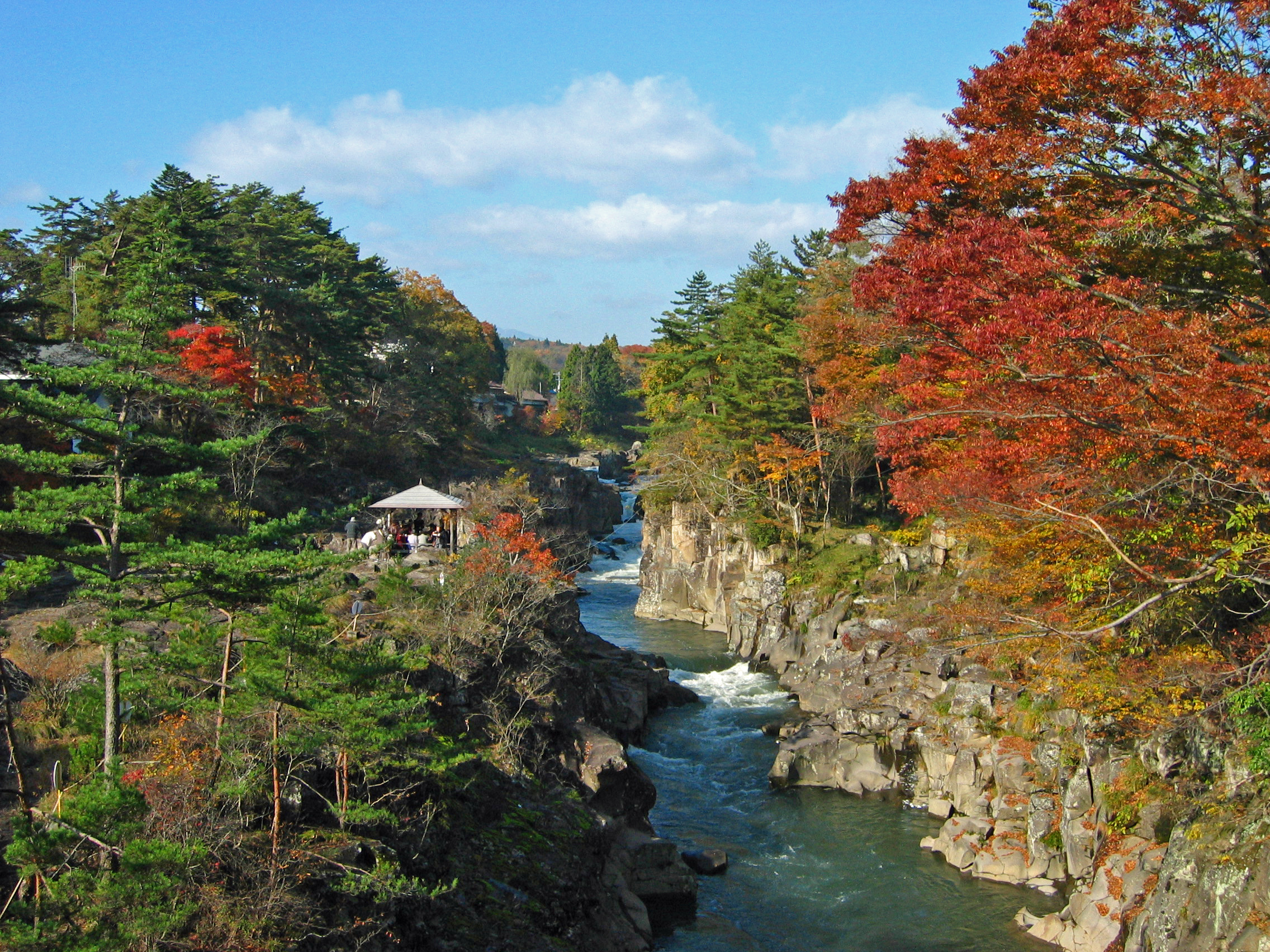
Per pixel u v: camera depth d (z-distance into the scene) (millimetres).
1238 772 19828
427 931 18953
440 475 75625
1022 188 20438
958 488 23531
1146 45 17812
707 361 66125
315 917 16453
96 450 19219
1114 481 20797
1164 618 23906
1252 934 16188
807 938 24562
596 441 143125
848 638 42500
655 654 51188
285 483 54500
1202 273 21078
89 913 13852
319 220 71625
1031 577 26719
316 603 19359
